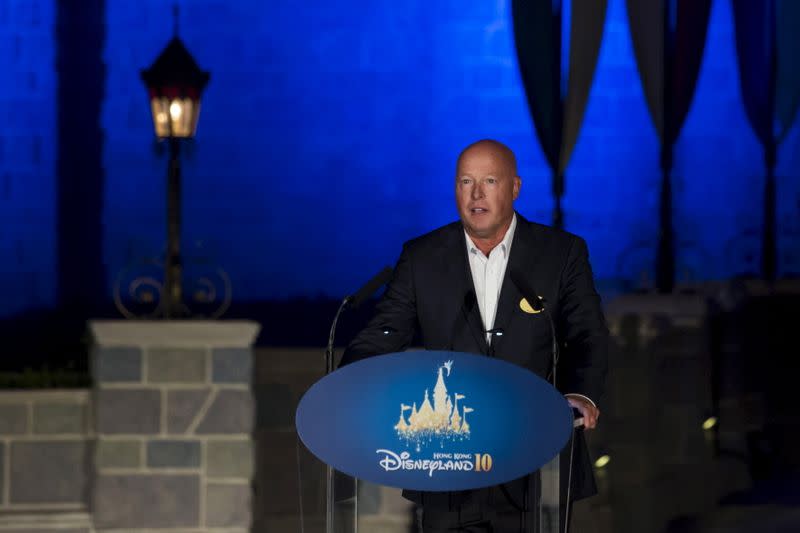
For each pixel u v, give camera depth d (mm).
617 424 18016
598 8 29281
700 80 39094
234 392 15031
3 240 38062
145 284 38344
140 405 14953
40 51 38156
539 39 29641
